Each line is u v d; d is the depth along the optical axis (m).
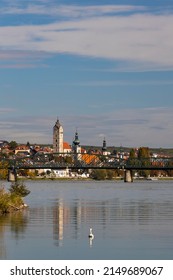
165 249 90.38
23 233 107.06
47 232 108.50
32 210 158.12
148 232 109.25
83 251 88.56
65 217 137.75
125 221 129.12
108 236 103.56
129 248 91.12
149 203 193.88
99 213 150.50
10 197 159.88
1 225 119.44
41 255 85.31
